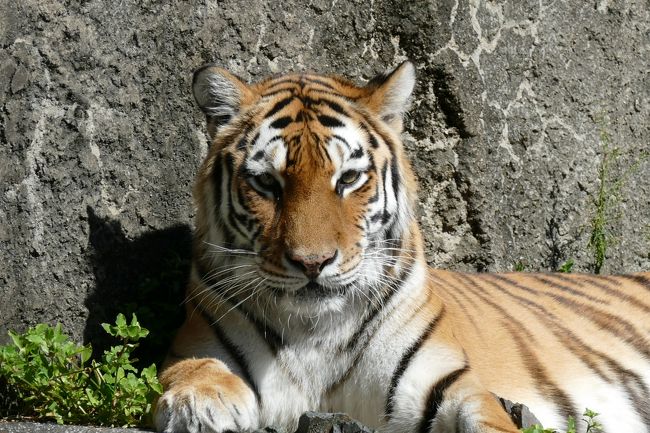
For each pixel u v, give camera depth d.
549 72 13.80
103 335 10.60
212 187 9.61
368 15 12.40
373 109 9.81
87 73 10.41
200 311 9.63
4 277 9.80
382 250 9.55
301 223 8.91
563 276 12.34
